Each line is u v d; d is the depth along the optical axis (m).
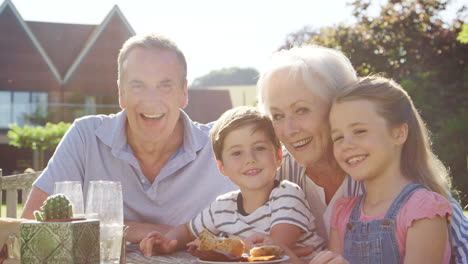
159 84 2.63
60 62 22.95
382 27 15.14
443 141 11.05
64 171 2.75
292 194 2.13
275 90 2.04
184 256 2.06
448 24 15.02
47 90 22.25
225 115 2.33
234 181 2.23
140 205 2.80
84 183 2.81
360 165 1.87
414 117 1.93
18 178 3.45
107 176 2.80
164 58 2.64
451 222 1.93
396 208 1.82
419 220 1.75
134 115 2.65
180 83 2.71
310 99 2.01
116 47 22.84
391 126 1.86
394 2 15.32
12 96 21.92
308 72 2.00
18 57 22.00
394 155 1.88
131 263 1.94
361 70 15.04
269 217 2.16
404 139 1.88
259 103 2.28
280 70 2.04
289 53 2.11
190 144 2.81
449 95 13.03
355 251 1.90
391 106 1.87
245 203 2.24
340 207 2.02
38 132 18.84
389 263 1.81
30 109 21.88
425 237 1.74
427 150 1.94
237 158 2.21
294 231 2.06
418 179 1.89
